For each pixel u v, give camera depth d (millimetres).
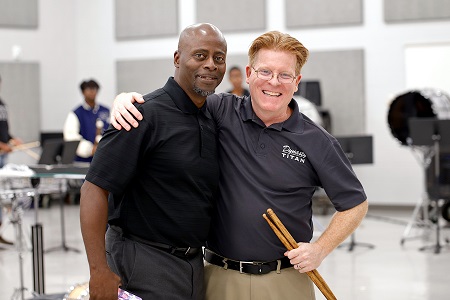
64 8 9805
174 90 2127
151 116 2074
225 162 2240
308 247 2150
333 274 5332
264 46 2148
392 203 8773
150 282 2127
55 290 4848
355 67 8812
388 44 8742
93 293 2008
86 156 7262
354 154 6371
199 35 2078
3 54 9453
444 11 8500
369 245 6363
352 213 2229
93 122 7547
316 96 8328
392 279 5141
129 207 2154
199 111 2170
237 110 2271
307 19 8969
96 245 2023
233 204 2215
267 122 2230
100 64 9844
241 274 2236
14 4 9461
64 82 9844
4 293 4762
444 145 6301
